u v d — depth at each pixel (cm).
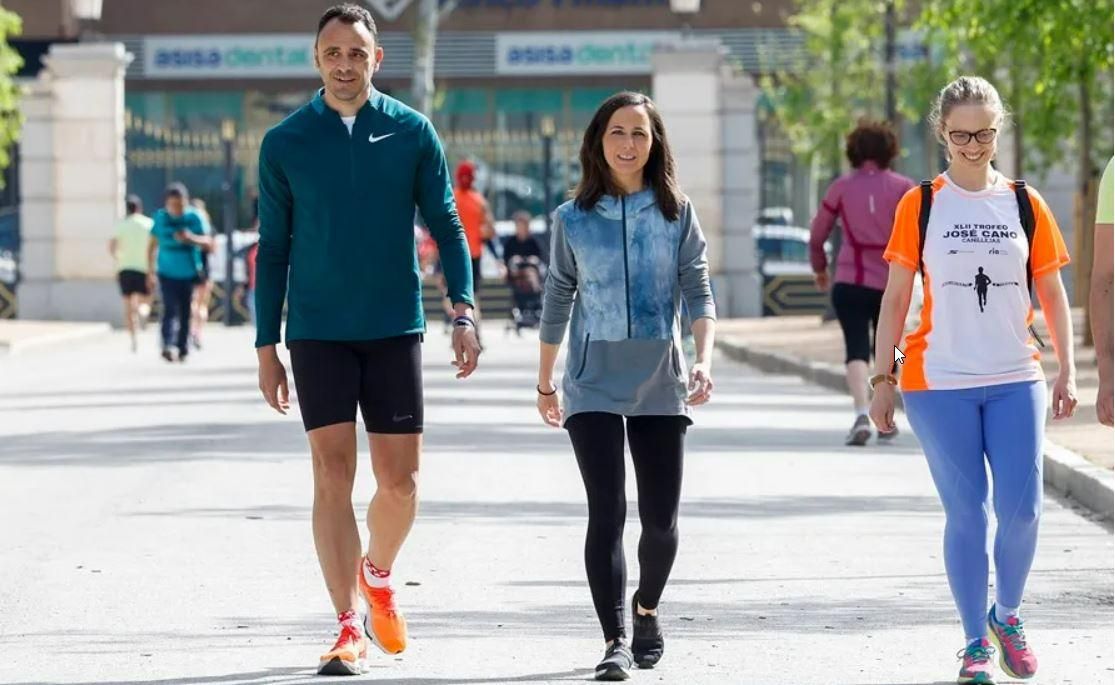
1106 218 1245
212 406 3083
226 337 5412
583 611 1428
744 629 1361
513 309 5328
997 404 1197
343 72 1215
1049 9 3419
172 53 7700
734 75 6122
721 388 3531
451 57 7781
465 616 1409
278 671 1229
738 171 6128
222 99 7769
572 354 1231
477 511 1912
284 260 1235
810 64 7081
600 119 1224
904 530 1806
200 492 2050
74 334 5216
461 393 3300
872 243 2391
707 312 1231
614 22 7750
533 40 7750
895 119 5469
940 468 1203
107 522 1847
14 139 5375
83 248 6153
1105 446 2239
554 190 7338
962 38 4009
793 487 2103
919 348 1205
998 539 1198
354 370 1227
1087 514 1938
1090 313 1248
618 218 1224
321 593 1495
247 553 1672
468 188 4416
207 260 4806
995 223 1196
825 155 6203
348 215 1215
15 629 1367
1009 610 1205
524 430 2684
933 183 1210
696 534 1780
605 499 1212
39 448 2488
